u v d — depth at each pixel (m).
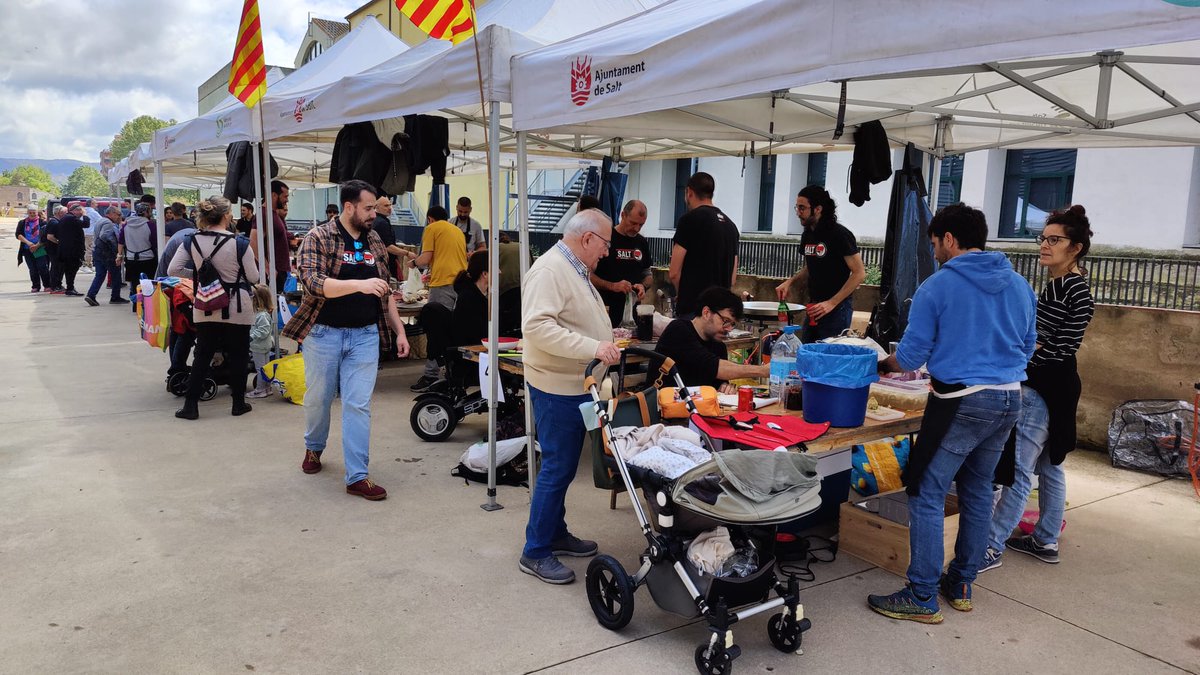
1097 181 10.15
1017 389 3.10
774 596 3.49
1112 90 4.85
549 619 3.26
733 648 2.83
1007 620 3.33
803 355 3.45
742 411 3.70
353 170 6.80
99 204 24.23
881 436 3.53
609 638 3.12
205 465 5.15
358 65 7.68
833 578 3.70
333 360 4.66
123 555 3.77
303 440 5.77
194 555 3.79
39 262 16.14
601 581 3.22
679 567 2.86
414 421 5.89
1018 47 2.26
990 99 5.37
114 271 14.12
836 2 2.68
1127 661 3.02
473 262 5.80
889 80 5.00
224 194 7.91
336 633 3.11
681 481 2.78
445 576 3.63
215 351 6.37
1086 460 5.62
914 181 5.87
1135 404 5.48
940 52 2.42
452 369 5.86
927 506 3.21
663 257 16.97
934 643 3.13
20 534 3.98
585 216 3.44
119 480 4.83
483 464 4.87
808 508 2.82
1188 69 4.36
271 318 7.20
